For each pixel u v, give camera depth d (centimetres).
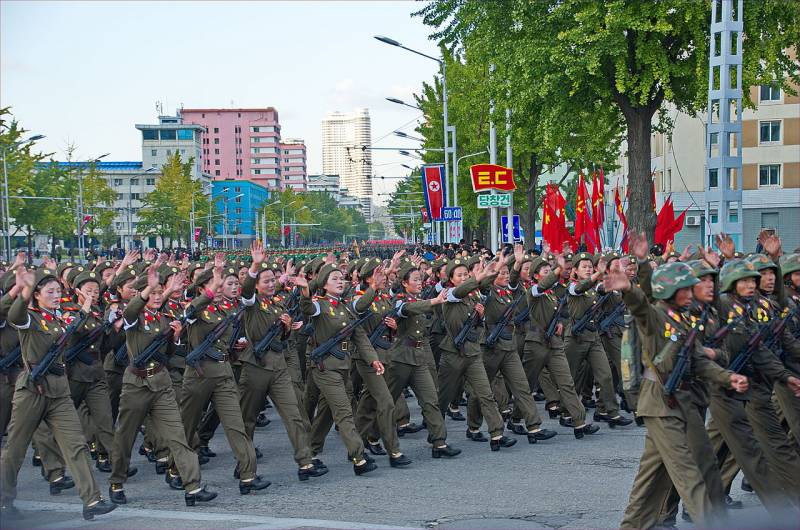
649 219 2902
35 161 7944
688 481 827
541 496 1112
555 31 2820
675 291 857
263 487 1186
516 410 1568
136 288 1477
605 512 1030
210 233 13862
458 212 4547
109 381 1432
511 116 3156
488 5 2945
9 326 1184
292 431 1255
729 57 2150
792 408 999
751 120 5906
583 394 1791
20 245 12650
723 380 847
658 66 2662
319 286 1307
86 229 10162
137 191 18025
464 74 5338
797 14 2641
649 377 867
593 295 1600
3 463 1063
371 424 1418
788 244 5878
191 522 1034
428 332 1747
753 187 5928
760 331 963
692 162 6047
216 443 1578
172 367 1421
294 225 19575
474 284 1365
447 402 1451
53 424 1070
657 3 2600
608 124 3148
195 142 18812
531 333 1517
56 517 1077
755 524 907
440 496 1131
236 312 1226
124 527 1019
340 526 998
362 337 1303
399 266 1434
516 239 4881
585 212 2756
